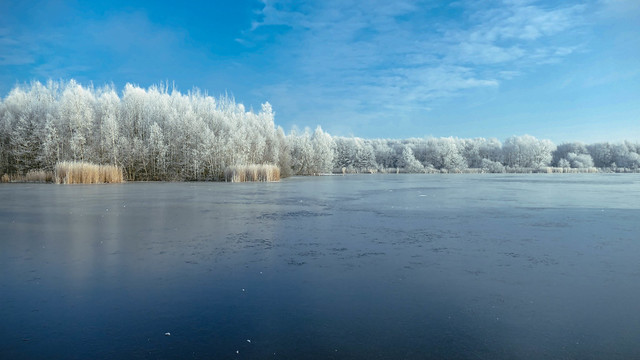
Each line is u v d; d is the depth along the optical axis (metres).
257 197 24.23
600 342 4.76
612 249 9.77
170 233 12.03
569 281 7.20
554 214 16.08
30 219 14.85
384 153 96.38
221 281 7.27
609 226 13.19
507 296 6.41
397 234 11.81
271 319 5.52
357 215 15.98
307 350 4.59
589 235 11.59
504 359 4.35
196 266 8.30
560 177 55.81
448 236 11.49
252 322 5.41
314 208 18.39
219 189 31.27
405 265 8.32
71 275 7.66
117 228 12.94
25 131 48.00
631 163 88.19
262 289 6.82
